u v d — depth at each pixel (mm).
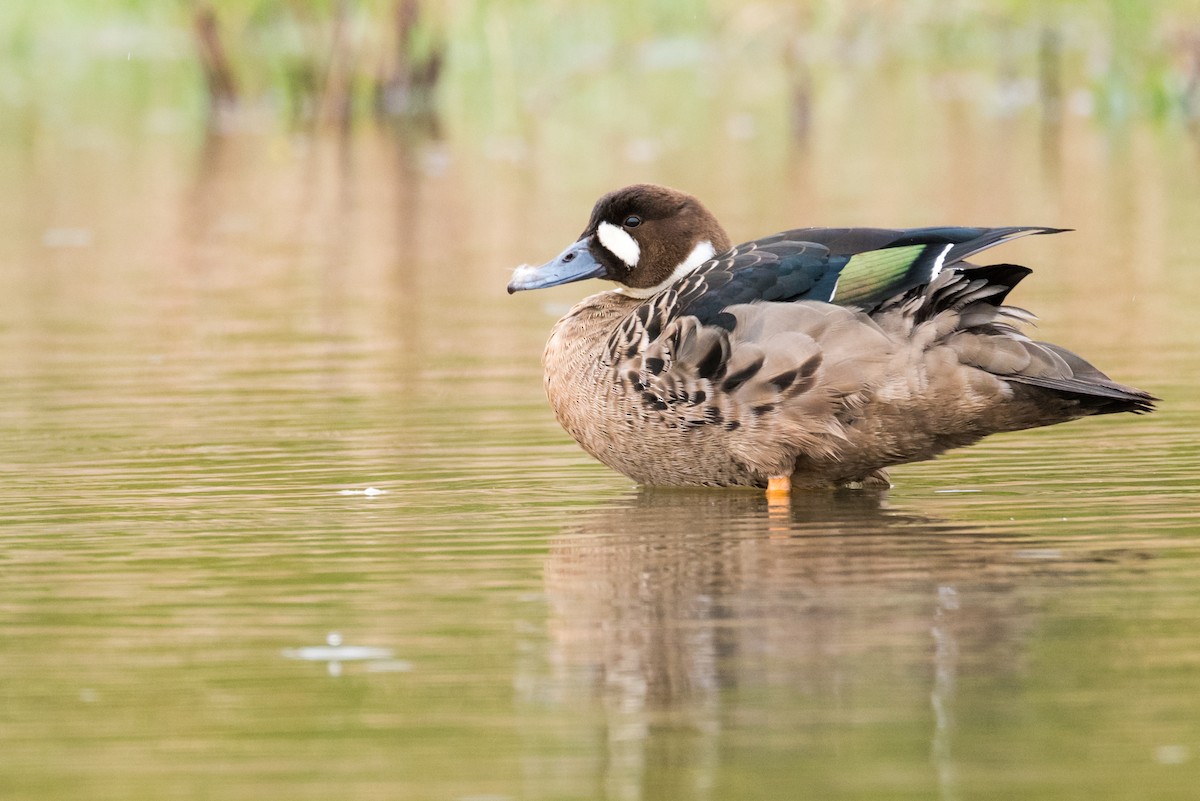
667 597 8977
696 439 11367
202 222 25719
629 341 11484
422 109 37250
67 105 38656
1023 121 33031
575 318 12281
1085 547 9773
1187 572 9195
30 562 9922
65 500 11484
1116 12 32500
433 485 11820
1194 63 32125
